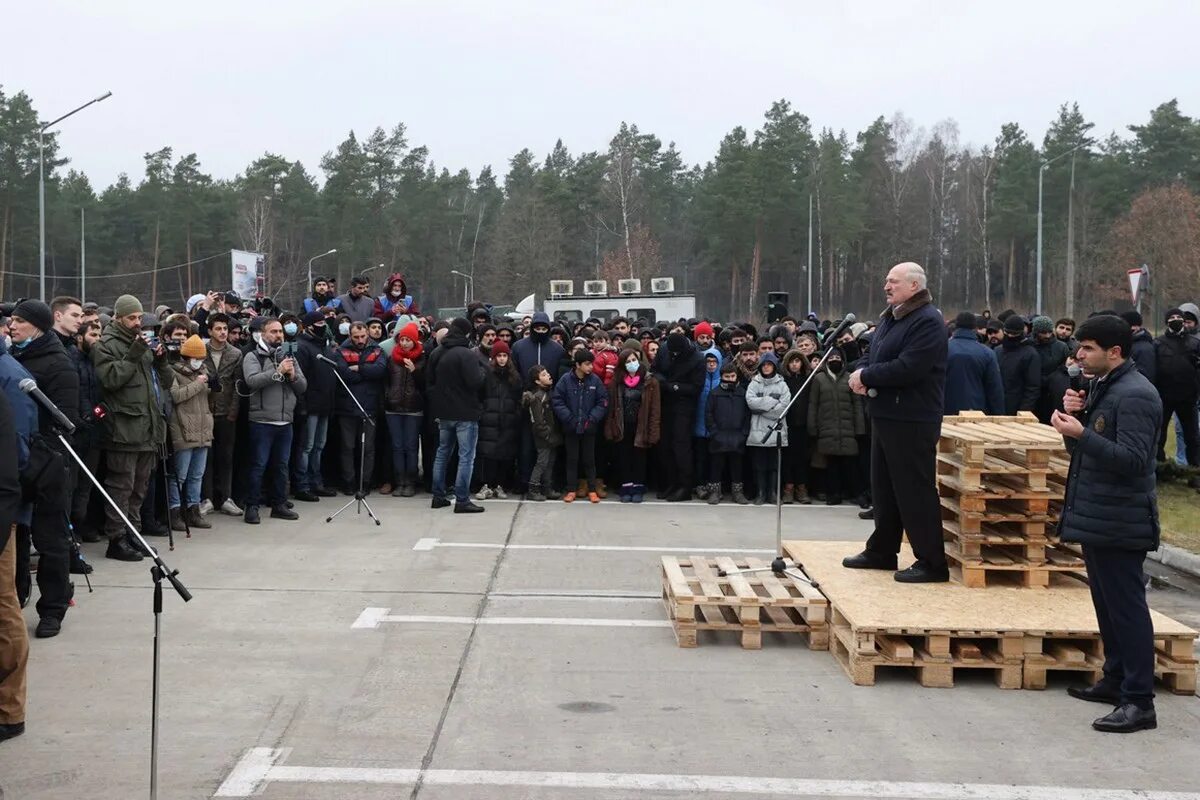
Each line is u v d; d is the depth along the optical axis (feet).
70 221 183.11
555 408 36.50
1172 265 148.46
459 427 34.22
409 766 14.56
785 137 167.94
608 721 16.34
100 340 26.09
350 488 37.65
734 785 14.03
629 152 194.59
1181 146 175.42
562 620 22.16
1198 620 23.22
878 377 20.39
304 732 15.81
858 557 22.34
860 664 18.08
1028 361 36.06
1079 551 21.29
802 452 36.91
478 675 18.54
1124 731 16.03
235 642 20.30
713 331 41.32
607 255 188.55
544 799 13.55
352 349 37.22
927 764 14.79
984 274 192.24
